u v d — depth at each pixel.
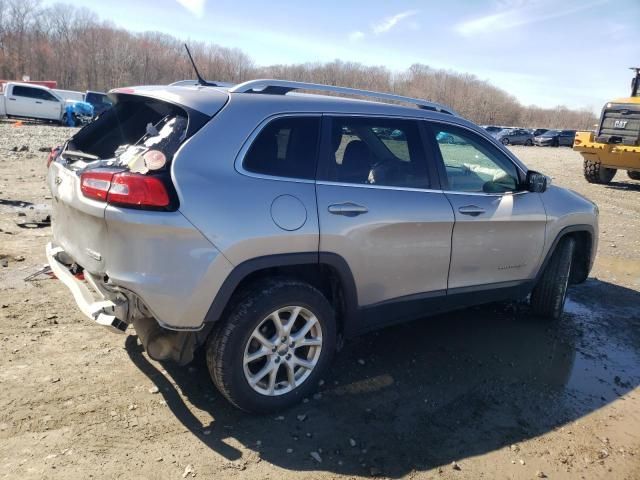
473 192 3.92
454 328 4.53
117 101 3.58
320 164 3.15
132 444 2.74
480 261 3.95
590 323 4.86
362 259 3.25
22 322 3.90
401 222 3.37
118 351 3.63
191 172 2.72
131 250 2.64
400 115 3.61
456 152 3.89
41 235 5.94
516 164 4.30
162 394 3.19
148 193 2.60
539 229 4.32
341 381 3.53
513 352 4.14
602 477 2.77
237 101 2.98
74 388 3.16
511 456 2.89
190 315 2.72
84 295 2.95
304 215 2.98
